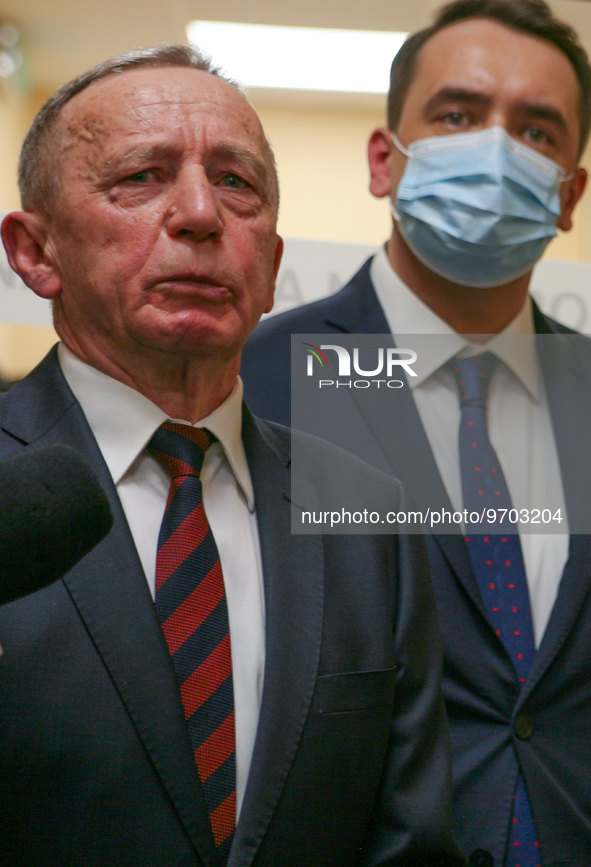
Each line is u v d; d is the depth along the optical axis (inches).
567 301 90.0
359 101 154.0
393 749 49.1
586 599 65.8
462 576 64.3
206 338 46.8
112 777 39.9
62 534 32.1
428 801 47.8
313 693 46.0
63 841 38.9
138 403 48.8
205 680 43.7
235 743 43.8
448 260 74.3
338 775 45.2
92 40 129.0
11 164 137.9
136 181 47.4
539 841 59.2
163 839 39.7
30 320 79.0
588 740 62.9
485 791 60.5
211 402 50.7
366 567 51.3
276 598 47.3
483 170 72.6
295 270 87.6
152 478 48.4
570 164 78.5
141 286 46.4
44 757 39.5
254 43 133.6
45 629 41.6
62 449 34.2
